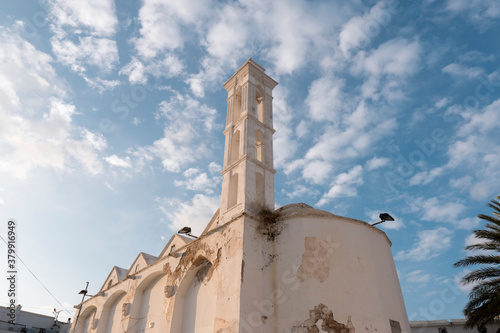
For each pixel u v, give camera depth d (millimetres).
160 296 25031
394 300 18656
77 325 34750
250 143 24766
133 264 31875
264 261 19406
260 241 20031
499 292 21031
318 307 16609
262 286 18438
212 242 21344
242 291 17234
